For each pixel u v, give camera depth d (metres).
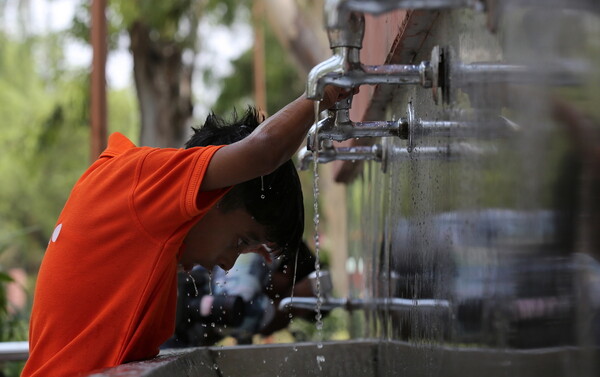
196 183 1.34
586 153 0.61
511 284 0.76
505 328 0.78
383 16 1.49
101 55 5.46
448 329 1.04
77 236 1.40
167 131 10.99
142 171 1.41
